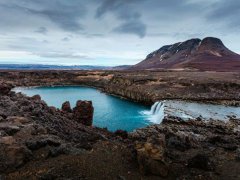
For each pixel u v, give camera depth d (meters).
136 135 27.19
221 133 30.55
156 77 82.06
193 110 44.50
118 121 44.78
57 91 93.00
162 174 13.35
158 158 13.45
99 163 14.12
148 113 51.88
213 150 19.19
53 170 12.99
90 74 130.50
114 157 15.14
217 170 14.93
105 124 42.59
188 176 13.70
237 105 49.09
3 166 13.29
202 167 14.70
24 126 18.80
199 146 20.16
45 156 14.73
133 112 52.84
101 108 57.50
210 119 38.12
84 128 25.52
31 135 17.84
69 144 16.75
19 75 124.69
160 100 55.25
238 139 25.53
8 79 118.06
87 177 12.54
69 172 12.87
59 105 63.84
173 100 53.78
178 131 31.03
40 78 124.56
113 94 82.12
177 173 13.94
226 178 13.87
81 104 30.73
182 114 41.44
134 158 14.65
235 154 18.25
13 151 13.95
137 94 67.25
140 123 43.28
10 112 23.67
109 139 20.97
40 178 12.23
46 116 24.95
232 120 37.62
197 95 57.22
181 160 15.81
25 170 13.21
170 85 68.19
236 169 15.23
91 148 16.70
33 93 86.75
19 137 17.02
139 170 13.68
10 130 17.45
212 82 65.88
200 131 31.34
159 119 44.06
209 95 56.81
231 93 58.25
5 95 33.91
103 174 12.98
